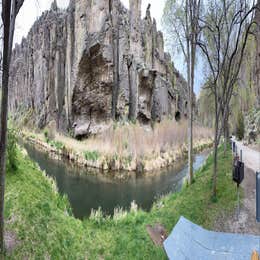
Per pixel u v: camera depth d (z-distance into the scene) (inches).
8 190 427.5
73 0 2194.9
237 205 487.8
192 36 664.4
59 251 358.9
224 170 690.2
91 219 554.6
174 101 2849.4
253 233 404.2
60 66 2390.5
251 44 1277.1
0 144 280.2
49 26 2714.1
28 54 3459.6
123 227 520.7
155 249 414.3
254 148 1144.8
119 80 1930.4
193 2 649.6
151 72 1929.1
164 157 1427.2
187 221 363.3
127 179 1101.1
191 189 639.1
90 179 1080.8
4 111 275.7
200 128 2559.1
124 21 2042.3
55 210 462.0
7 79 273.3
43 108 2623.0
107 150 1368.1
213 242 306.7
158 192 909.8
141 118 1881.2
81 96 1889.8
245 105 1504.7
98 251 410.9
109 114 1854.1
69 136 1898.4
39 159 1401.3
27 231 354.3
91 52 1833.2
